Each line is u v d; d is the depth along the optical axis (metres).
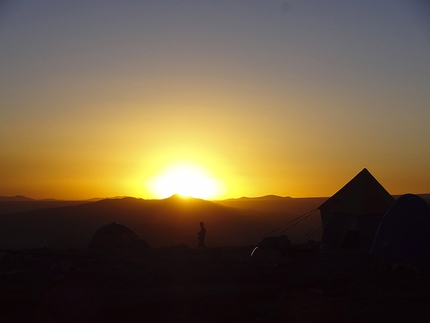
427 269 13.00
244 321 9.52
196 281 12.35
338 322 9.28
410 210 16.62
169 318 9.64
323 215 23.23
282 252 16.61
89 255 16.28
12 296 10.39
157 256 16.88
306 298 10.99
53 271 13.02
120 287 11.68
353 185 22.94
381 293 11.27
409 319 9.27
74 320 9.47
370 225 21.02
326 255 16.67
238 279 12.49
